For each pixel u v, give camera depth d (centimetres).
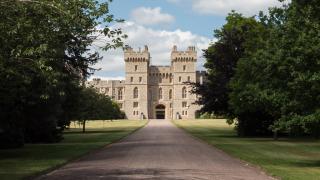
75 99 4475
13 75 1766
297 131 2298
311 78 2097
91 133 6431
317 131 2238
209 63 5450
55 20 1551
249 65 4003
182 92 19462
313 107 2236
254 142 4116
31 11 1503
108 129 7994
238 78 4541
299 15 2295
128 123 12038
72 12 1518
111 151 3150
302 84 2180
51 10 1495
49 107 3238
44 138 4241
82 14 1574
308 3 2266
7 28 1492
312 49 2145
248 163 2305
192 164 2266
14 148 3453
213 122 12256
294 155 2866
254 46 4362
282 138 4778
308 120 2177
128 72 19738
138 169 2042
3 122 2888
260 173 1906
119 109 18525
